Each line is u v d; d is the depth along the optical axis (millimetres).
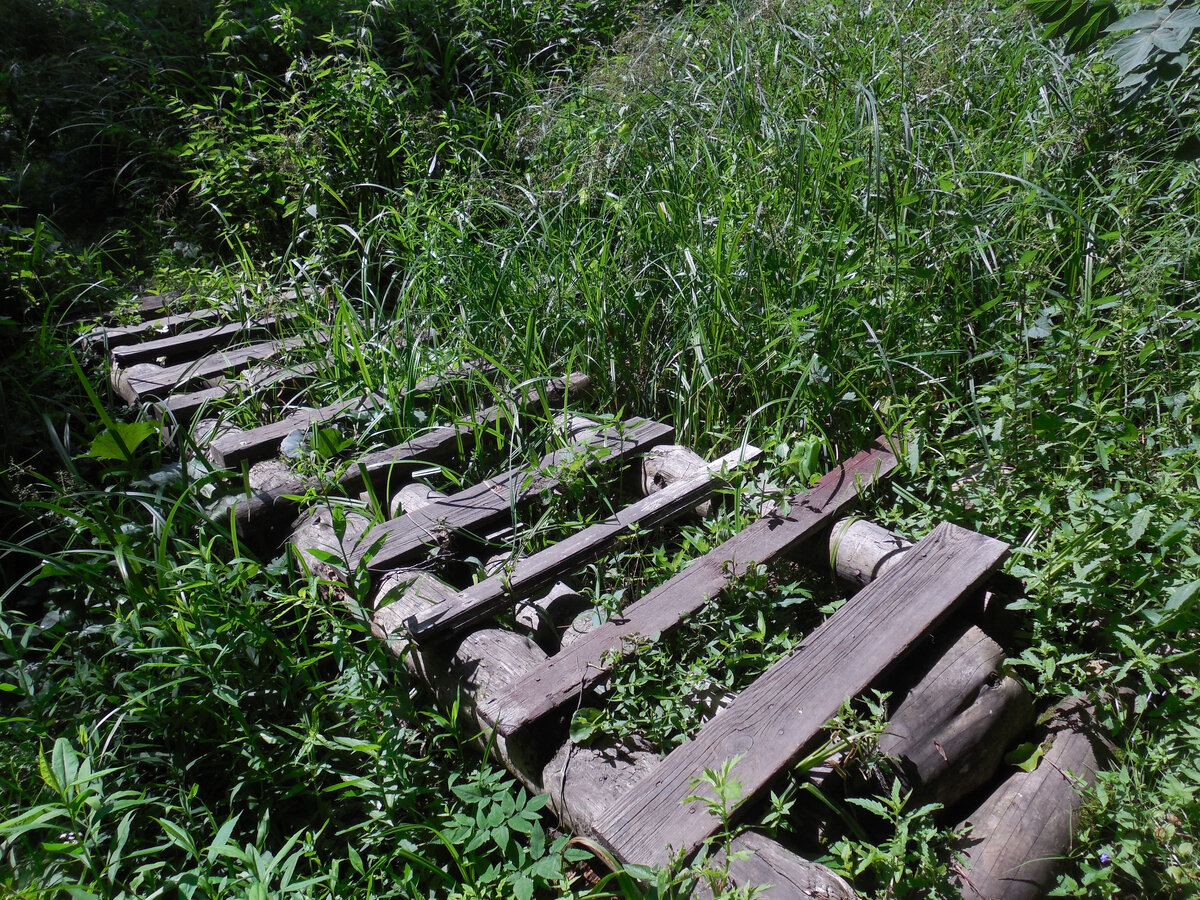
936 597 2416
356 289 5004
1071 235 3645
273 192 5375
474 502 3086
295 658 2568
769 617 2617
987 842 1994
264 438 3475
